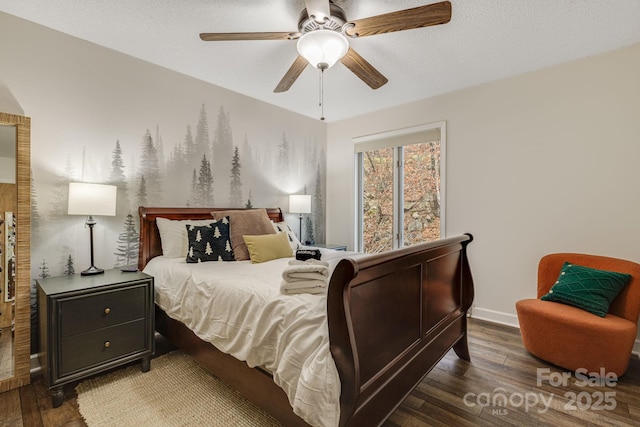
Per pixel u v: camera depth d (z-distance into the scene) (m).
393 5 1.88
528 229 2.84
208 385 1.92
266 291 1.58
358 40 2.28
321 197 4.39
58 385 1.71
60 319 1.72
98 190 2.10
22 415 1.64
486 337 2.65
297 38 1.88
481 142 3.09
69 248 2.25
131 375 2.04
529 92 2.81
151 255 2.59
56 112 2.18
